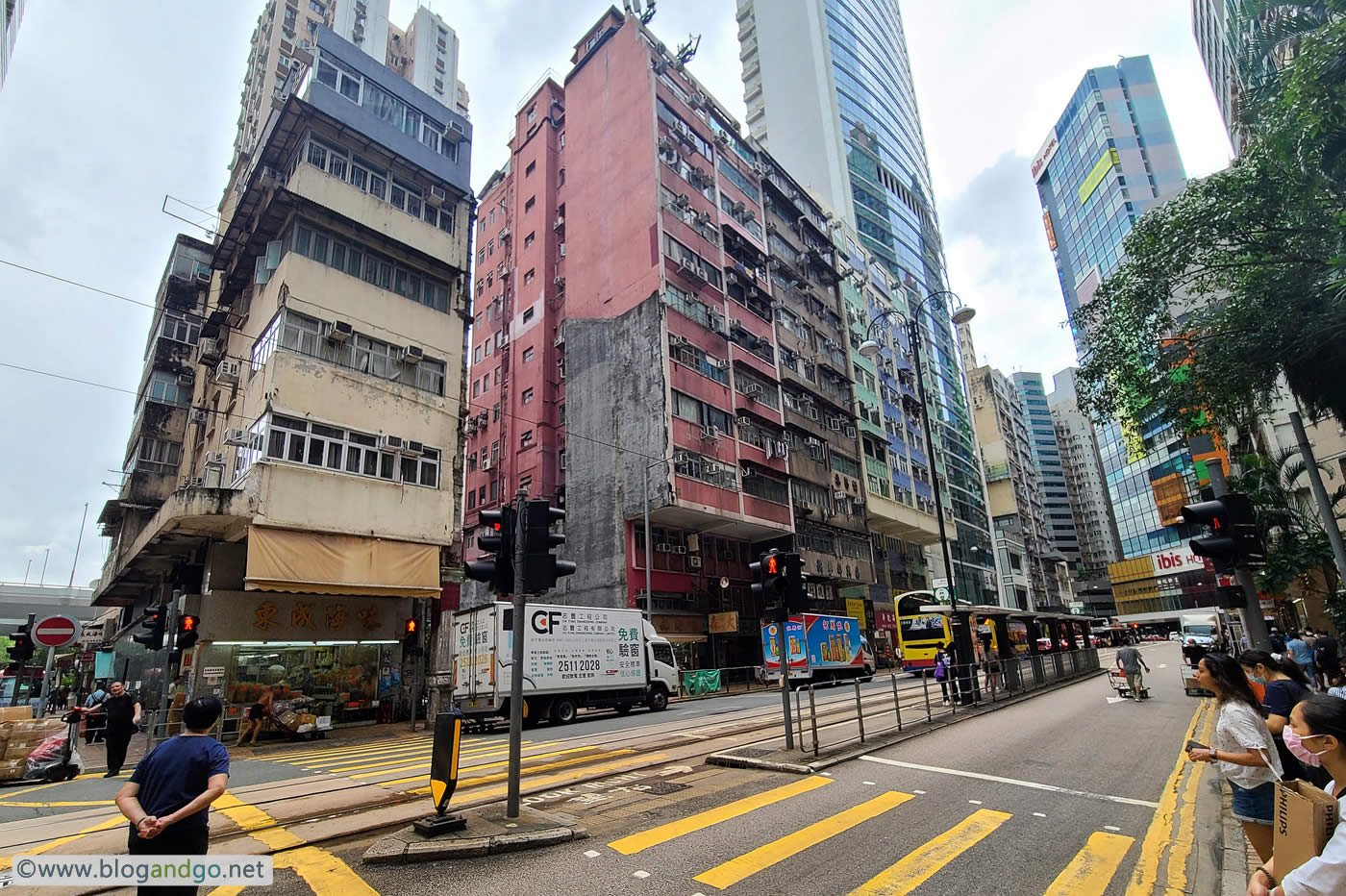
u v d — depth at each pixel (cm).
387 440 1831
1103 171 8531
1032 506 8869
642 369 2870
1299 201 888
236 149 4516
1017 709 1405
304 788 827
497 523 695
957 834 590
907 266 6369
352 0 5225
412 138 2136
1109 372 1128
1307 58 782
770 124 7062
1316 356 1052
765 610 1007
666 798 728
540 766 949
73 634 1266
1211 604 6775
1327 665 1109
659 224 3012
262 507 1541
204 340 2270
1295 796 260
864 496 3978
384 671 1811
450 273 2141
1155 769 845
